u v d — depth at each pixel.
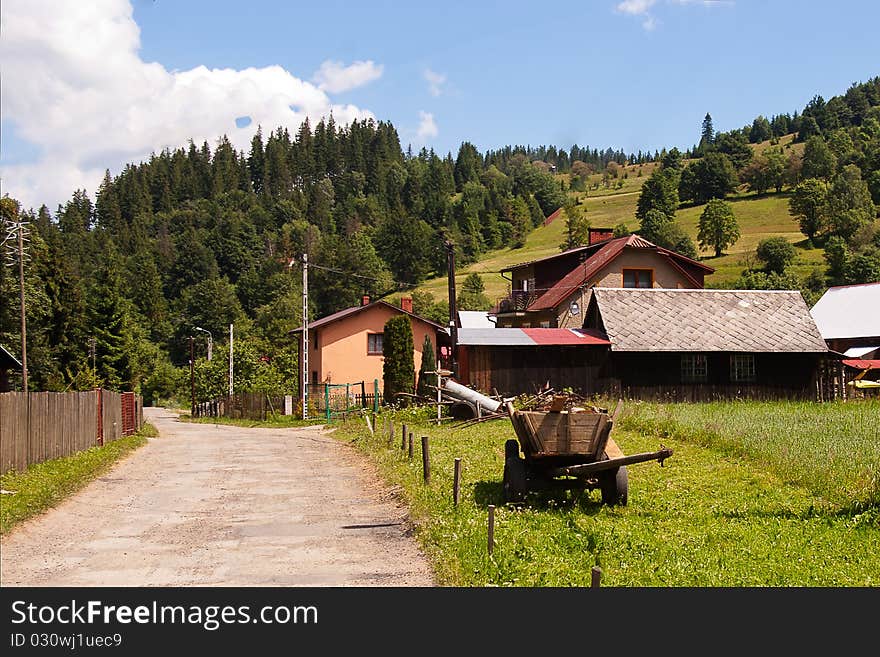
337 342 58.84
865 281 103.50
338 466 21.94
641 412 29.61
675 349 39.19
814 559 11.27
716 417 28.02
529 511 13.55
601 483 14.55
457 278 149.00
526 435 14.11
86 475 18.20
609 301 41.72
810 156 176.88
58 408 20.23
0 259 53.84
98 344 79.56
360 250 139.75
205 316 121.75
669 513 14.11
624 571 10.12
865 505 14.55
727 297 43.03
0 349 35.16
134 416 35.09
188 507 14.91
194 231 166.88
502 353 39.09
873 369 50.50
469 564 10.16
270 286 134.50
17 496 13.97
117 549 11.33
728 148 197.62
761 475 18.41
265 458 24.33
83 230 192.00
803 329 41.31
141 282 134.38
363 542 11.89
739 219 160.62
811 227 135.12
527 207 198.62
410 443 20.86
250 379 71.62
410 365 48.84
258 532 12.59
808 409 32.06
